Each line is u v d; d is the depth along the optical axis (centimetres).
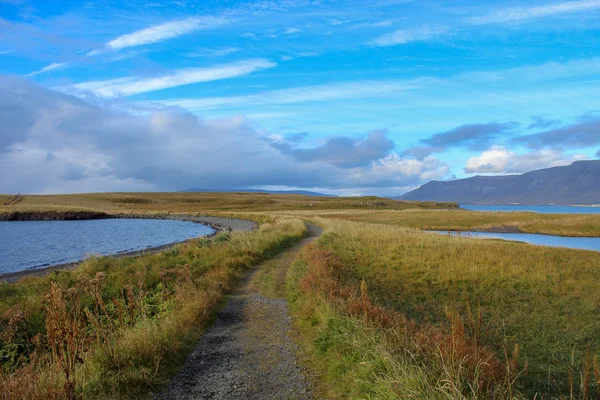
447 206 17675
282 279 1502
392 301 1372
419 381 480
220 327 919
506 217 6012
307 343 788
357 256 2155
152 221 8188
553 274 1742
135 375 576
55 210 8825
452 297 1441
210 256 1936
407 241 2641
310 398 554
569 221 5169
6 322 1007
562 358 903
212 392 573
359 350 629
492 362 601
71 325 675
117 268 1777
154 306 1099
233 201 15638
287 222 4334
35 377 532
